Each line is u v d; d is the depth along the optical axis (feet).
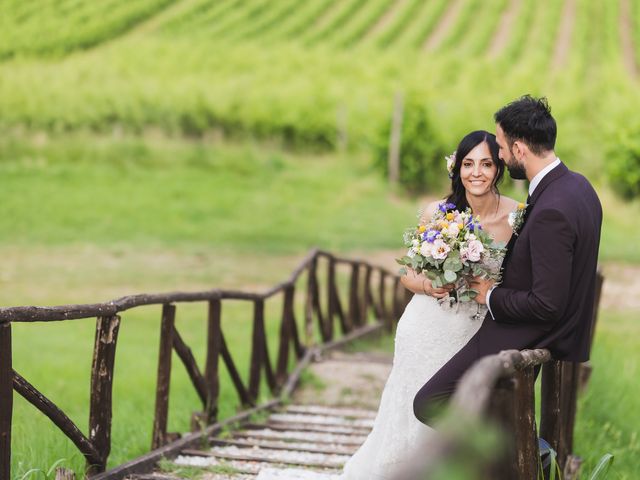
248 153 93.97
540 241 10.34
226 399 26.43
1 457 11.34
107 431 14.08
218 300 20.06
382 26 164.04
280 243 67.00
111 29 140.05
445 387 11.09
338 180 88.12
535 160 10.82
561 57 146.92
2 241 62.49
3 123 93.71
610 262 64.44
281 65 125.39
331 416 24.23
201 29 150.20
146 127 98.63
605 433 21.31
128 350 34.68
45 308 12.05
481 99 100.53
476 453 6.14
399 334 13.26
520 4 177.68
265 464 16.33
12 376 11.56
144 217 72.18
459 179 12.54
